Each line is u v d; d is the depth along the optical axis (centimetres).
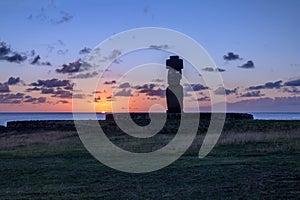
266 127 4050
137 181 1698
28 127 4634
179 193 1437
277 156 2312
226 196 1366
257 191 1422
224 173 1789
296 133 3394
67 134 4019
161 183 1638
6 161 2342
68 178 1797
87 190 1528
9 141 3544
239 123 4391
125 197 1394
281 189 1441
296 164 1977
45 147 3081
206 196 1377
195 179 1689
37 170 2008
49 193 1482
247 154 2439
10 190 1555
